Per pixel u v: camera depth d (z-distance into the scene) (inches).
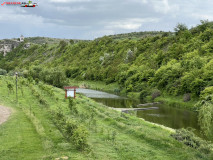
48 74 3016.7
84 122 1048.8
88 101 1903.3
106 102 2539.4
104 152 674.8
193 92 2315.5
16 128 799.7
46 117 1024.2
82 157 588.1
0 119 911.0
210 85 2210.9
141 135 916.0
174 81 2837.1
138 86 3339.1
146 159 657.0
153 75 3356.3
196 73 2484.0
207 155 736.3
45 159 553.3
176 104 2377.0
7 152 581.3
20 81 2267.5
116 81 4293.8
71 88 1834.4
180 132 984.3
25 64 7672.2
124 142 805.2
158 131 1117.1
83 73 5541.3
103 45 6673.2
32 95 1643.7
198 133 1300.4
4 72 4682.6
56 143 687.1
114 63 5167.3
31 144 652.7
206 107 746.8
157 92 2807.6
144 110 2062.0
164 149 773.9
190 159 681.6
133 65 4360.2
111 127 1066.7
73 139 681.0
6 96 1485.0
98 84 4611.2
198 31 4591.5
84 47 7322.8
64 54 7460.6
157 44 4859.7
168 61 3617.1
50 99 1637.6
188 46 3848.4
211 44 3324.3
